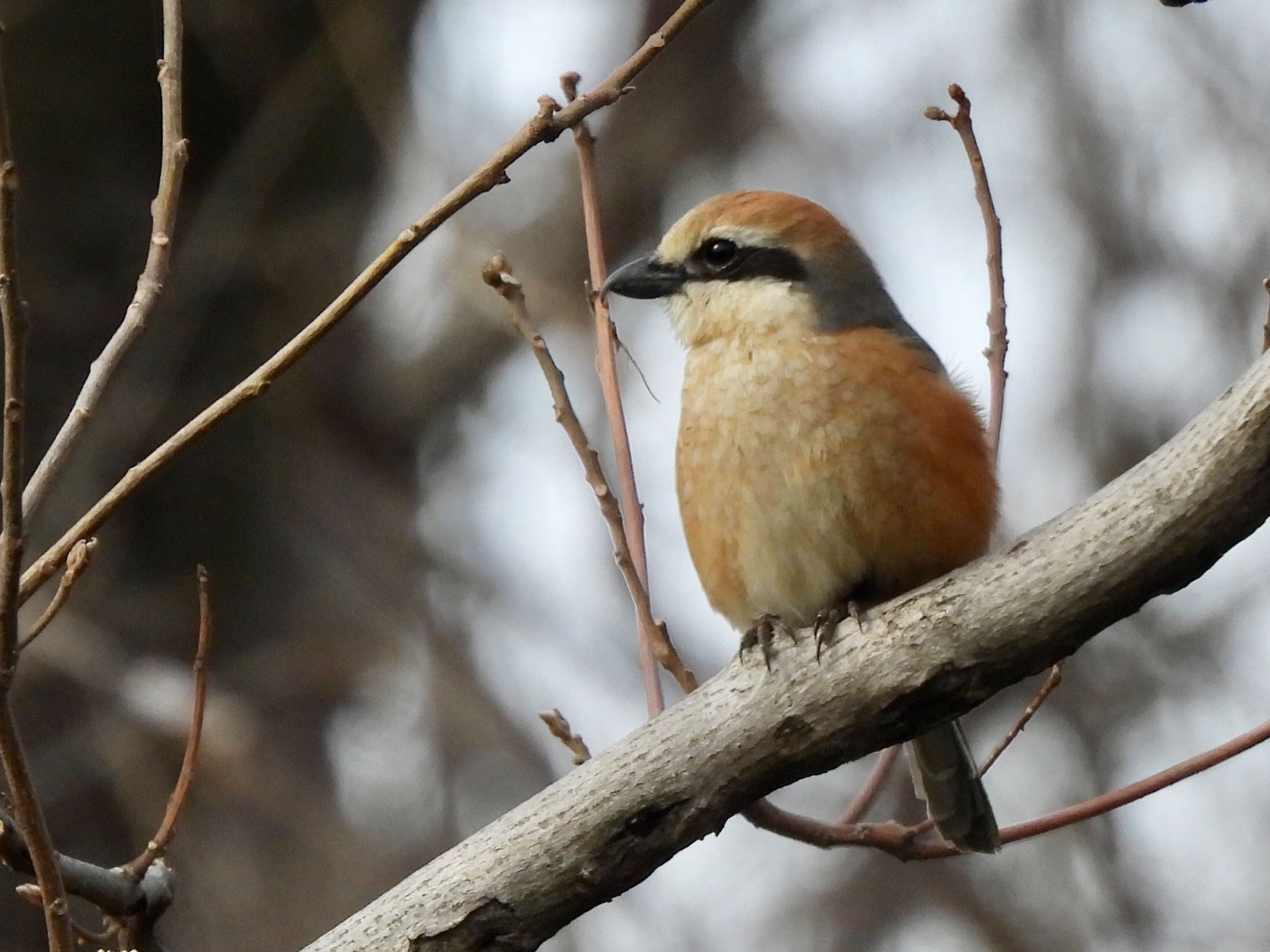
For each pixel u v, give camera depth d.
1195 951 13.43
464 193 5.80
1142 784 7.42
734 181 14.45
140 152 12.08
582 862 6.16
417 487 13.68
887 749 7.54
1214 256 13.96
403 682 13.09
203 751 11.41
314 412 13.11
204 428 5.72
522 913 6.16
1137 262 14.11
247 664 12.38
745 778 6.19
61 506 11.41
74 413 5.74
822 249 8.34
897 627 6.09
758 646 6.62
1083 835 13.91
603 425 13.55
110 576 11.85
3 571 5.14
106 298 11.81
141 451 11.98
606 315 7.57
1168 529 5.76
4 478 5.15
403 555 13.16
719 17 14.43
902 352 7.91
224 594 12.38
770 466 7.86
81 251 11.78
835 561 7.87
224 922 11.52
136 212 11.95
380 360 13.76
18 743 5.29
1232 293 13.82
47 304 11.59
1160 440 13.72
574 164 14.26
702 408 8.11
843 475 7.74
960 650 6.01
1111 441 13.77
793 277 8.25
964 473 7.77
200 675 6.46
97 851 11.35
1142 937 13.55
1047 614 5.92
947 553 7.81
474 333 13.66
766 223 8.45
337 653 12.59
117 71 11.92
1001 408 7.91
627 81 5.91
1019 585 5.95
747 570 8.05
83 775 11.39
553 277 13.84
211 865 11.64
